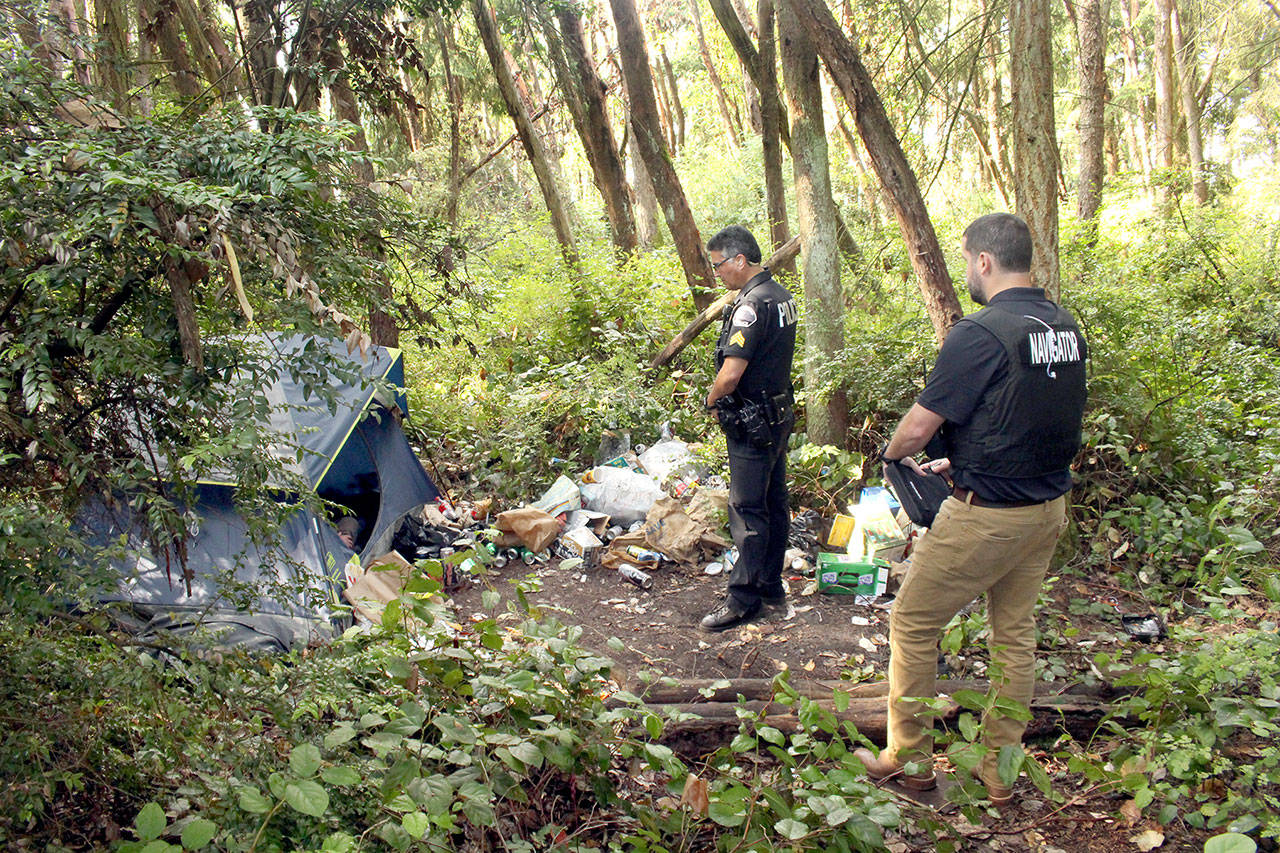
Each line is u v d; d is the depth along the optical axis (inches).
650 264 312.5
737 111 954.7
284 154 87.3
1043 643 140.1
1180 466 182.5
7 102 83.0
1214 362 231.3
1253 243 381.1
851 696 126.2
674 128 981.2
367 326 107.4
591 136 347.6
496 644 101.2
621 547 185.9
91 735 79.5
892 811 83.5
